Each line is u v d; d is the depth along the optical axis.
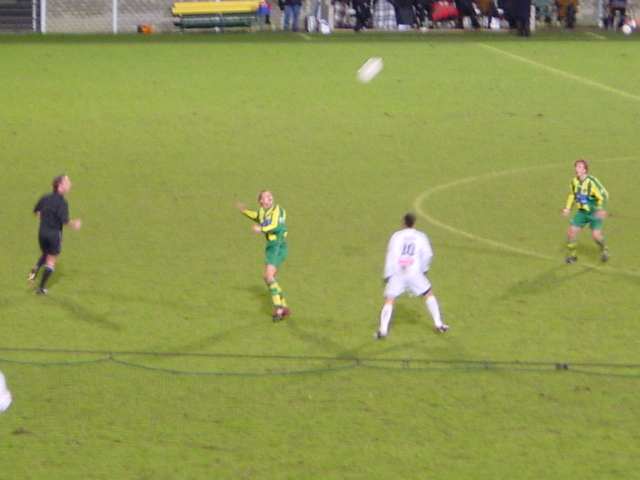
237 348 72.00
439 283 85.00
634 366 68.94
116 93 154.75
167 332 74.88
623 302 80.81
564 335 74.31
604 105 152.00
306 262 90.12
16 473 56.09
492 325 76.12
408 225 72.88
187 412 63.00
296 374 68.00
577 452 58.41
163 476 56.00
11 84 158.75
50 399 64.50
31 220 101.94
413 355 70.88
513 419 62.16
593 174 119.50
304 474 56.31
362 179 117.75
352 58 177.50
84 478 55.78
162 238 96.88
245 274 87.12
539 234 98.12
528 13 199.38
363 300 81.06
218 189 113.50
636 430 60.75
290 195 111.44
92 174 118.81
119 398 64.75
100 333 74.56
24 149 128.50
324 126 140.25
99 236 97.31
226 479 55.78
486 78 166.00
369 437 60.09
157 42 192.38
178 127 138.88
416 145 132.25
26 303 80.25
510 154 128.12
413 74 167.62
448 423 61.69
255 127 139.38
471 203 108.62
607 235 97.62
